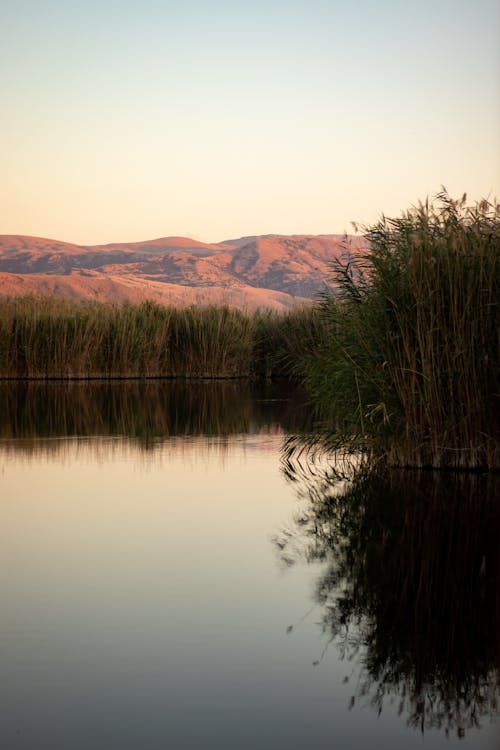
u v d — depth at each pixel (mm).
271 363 29578
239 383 27750
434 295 10305
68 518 8547
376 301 10797
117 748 3916
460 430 10562
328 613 5707
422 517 8469
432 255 10508
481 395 10383
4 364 29406
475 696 4492
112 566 6836
